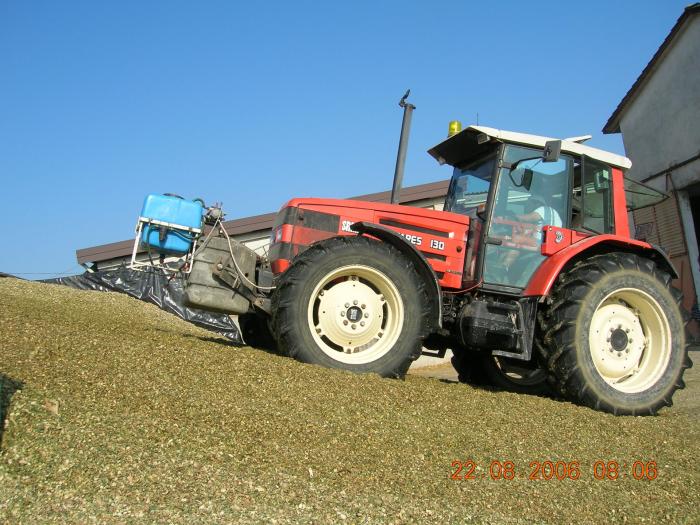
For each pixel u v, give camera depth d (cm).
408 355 430
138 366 336
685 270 1159
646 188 554
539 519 249
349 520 220
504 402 399
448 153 534
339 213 472
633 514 267
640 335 480
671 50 1191
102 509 204
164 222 452
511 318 456
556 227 481
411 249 444
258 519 211
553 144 455
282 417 302
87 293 800
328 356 421
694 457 346
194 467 238
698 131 1128
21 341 348
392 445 296
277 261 464
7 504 199
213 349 399
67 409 263
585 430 369
